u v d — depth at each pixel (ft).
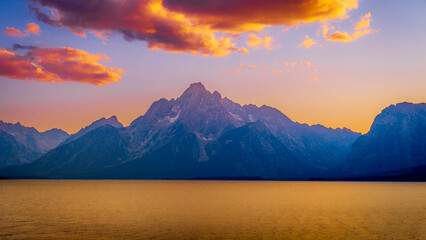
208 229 193.88
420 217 239.71
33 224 211.82
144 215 250.57
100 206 316.19
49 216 246.47
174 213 262.47
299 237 172.45
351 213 262.47
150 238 171.42
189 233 183.32
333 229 193.26
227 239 168.76
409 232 184.03
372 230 189.78
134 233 183.52
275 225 206.39
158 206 315.78
